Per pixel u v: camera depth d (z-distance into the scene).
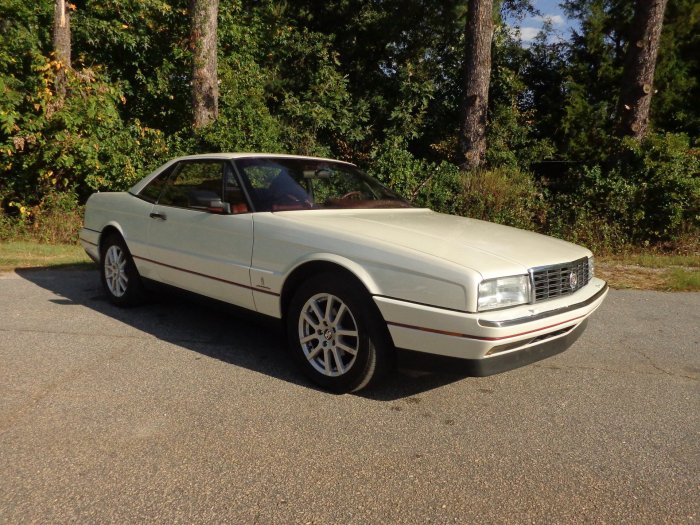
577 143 15.34
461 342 3.41
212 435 3.34
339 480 2.91
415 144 17.08
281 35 16.48
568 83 16.38
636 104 11.92
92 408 3.64
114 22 13.20
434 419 3.64
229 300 4.62
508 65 17.11
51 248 9.49
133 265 5.65
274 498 2.74
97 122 10.80
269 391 3.98
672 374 4.55
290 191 4.68
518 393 4.09
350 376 3.85
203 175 5.00
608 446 3.34
